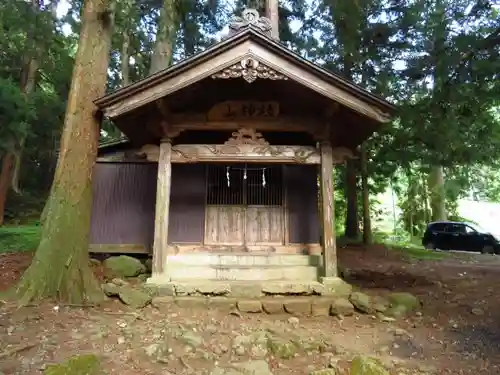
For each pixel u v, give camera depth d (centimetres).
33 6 1245
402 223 2712
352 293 642
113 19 725
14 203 1839
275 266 759
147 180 937
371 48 1391
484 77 824
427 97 998
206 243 880
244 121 742
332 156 741
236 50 657
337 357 419
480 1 869
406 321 577
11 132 999
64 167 629
